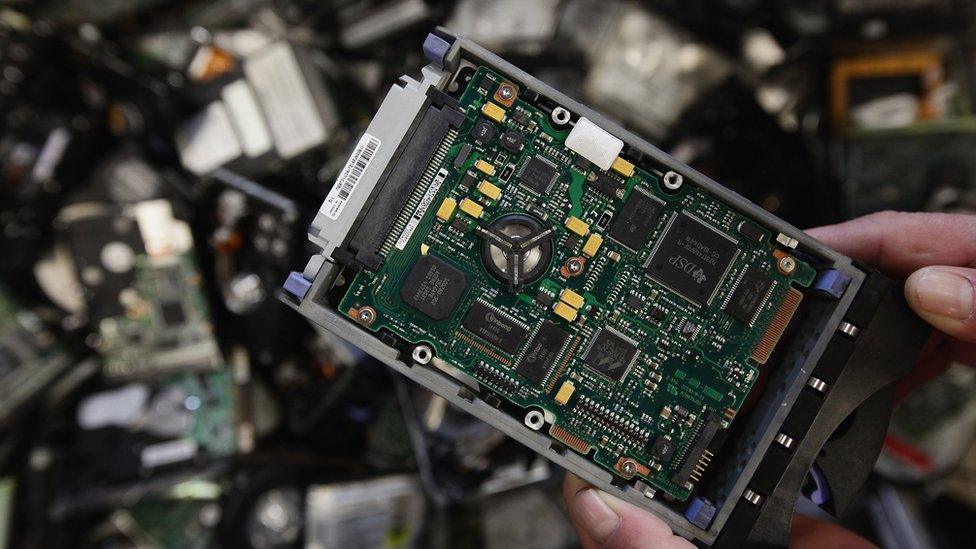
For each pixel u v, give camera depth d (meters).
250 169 0.54
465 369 0.37
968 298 0.36
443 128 0.37
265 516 0.53
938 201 0.52
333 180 0.54
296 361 0.55
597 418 0.37
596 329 0.37
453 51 0.36
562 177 0.37
